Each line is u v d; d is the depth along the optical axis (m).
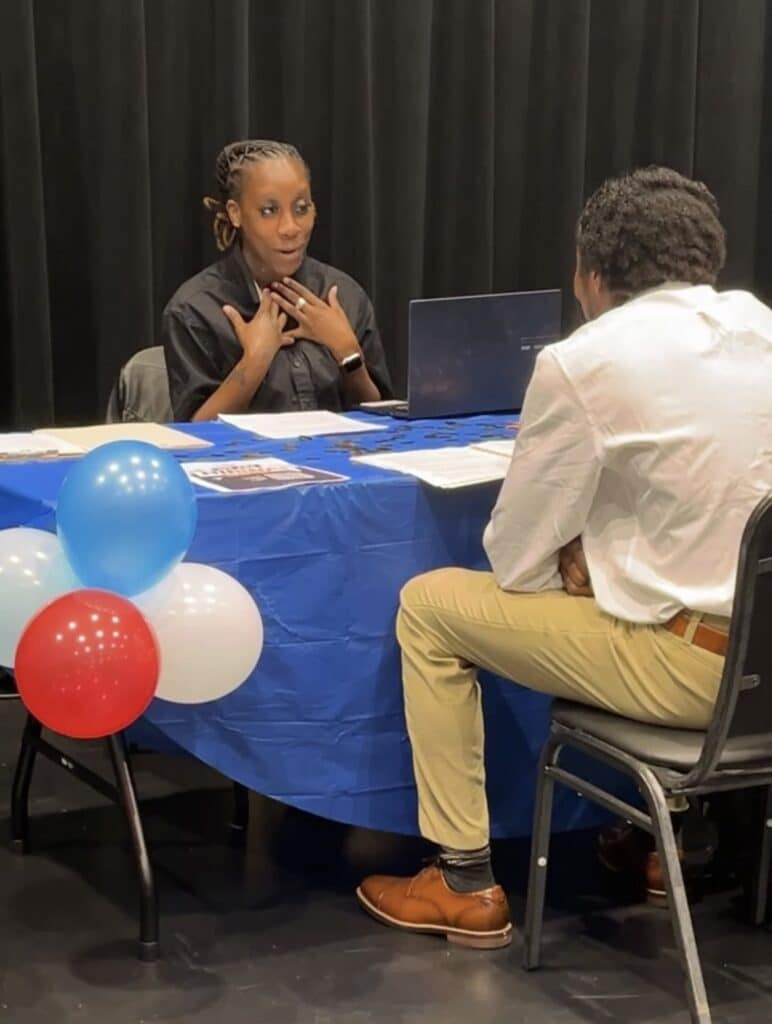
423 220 3.62
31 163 3.08
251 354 2.74
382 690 2.13
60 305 3.29
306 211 2.81
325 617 2.07
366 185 3.46
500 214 3.78
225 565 1.98
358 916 2.18
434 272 3.73
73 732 1.78
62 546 1.89
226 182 2.82
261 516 1.99
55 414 3.34
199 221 3.40
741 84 3.92
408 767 2.18
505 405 2.63
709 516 1.77
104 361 3.28
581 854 2.41
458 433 2.44
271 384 2.81
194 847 2.41
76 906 2.19
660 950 2.10
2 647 1.91
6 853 2.37
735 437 1.78
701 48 3.91
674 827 2.26
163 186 3.35
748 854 2.18
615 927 2.17
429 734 2.06
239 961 2.04
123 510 1.81
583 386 1.81
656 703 1.84
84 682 1.73
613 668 1.86
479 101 3.60
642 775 1.78
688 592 1.79
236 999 1.94
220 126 3.31
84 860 2.35
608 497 1.88
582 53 3.68
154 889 2.04
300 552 2.03
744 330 1.84
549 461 1.85
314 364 2.84
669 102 3.88
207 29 3.31
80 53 3.18
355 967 2.03
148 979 1.99
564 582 1.95
